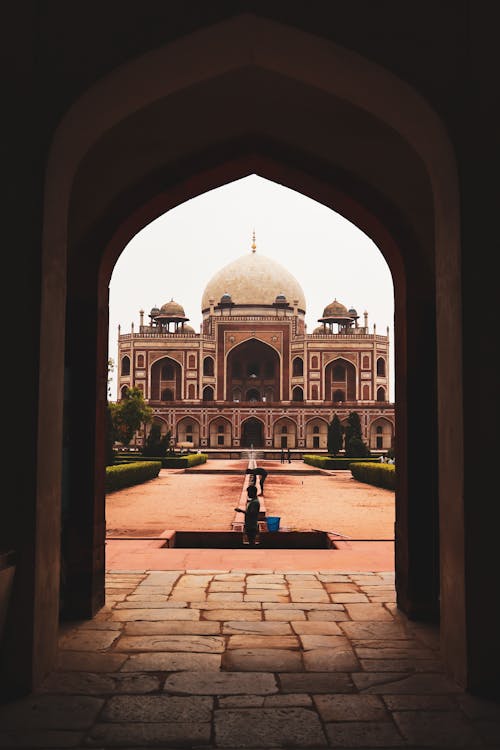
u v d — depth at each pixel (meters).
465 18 2.70
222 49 2.90
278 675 2.66
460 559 2.59
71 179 2.98
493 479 2.55
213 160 3.85
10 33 2.64
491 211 2.62
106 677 2.64
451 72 2.69
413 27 2.72
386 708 2.36
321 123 3.64
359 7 2.74
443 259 2.85
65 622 3.38
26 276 2.57
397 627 3.32
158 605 3.70
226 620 3.41
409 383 3.62
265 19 2.73
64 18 2.69
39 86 2.65
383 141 3.61
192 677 2.64
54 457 2.76
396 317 3.88
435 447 3.54
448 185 2.77
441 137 2.75
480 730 2.20
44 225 2.61
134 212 3.78
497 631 2.51
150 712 2.32
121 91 2.87
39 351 2.55
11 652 2.47
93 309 3.66
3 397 2.54
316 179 3.88
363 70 2.81
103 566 3.71
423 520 3.51
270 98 3.53
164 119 3.59
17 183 2.60
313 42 2.79
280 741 2.11
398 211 3.73
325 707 2.37
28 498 2.51
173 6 2.72
